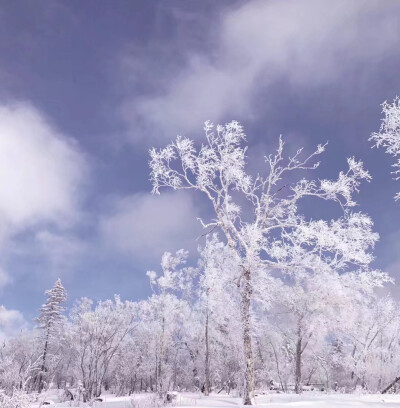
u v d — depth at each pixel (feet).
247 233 49.85
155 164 53.52
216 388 135.54
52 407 58.59
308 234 47.47
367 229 48.39
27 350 149.59
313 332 88.22
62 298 160.25
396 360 102.47
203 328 116.06
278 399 54.44
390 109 46.29
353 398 52.65
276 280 53.62
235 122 53.01
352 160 48.62
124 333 119.85
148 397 52.65
